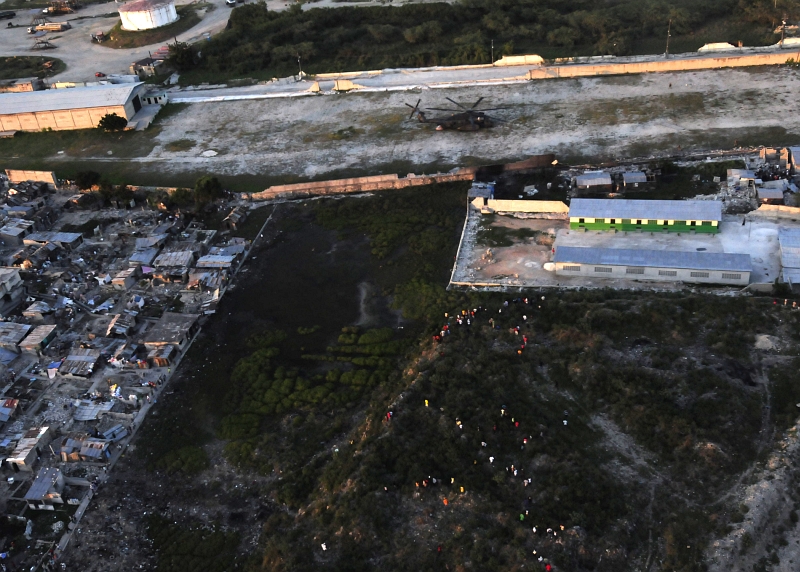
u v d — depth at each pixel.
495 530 62.88
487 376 79.75
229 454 79.25
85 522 73.19
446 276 101.56
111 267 111.62
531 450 70.06
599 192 114.00
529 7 194.25
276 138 145.50
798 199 104.56
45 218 123.44
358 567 62.62
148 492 76.25
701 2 186.50
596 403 74.81
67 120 154.50
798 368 74.81
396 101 156.00
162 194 126.56
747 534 59.44
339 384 87.06
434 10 196.50
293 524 69.75
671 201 103.75
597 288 93.75
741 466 66.06
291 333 96.00
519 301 92.38
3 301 102.81
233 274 108.06
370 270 106.00
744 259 91.88
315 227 117.12
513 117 143.75
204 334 96.94
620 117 138.75
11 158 147.00
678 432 69.44
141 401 86.25
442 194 120.56
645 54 167.00
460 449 71.00
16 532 72.56
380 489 68.38
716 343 79.44
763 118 131.75
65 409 86.19
